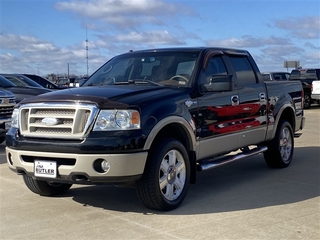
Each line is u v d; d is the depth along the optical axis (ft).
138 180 16.65
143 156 16.07
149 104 16.70
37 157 16.62
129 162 15.72
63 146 15.81
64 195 20.31
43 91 44.06
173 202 17.54
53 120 16.37
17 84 48.62
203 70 20.06
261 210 17.67
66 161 16.16
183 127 18.03
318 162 28.09
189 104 18.42
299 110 28.17
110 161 15.56
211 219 16.51
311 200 19.20
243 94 22.12
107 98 16.35
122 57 22.58
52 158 16.30
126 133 15.78
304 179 23.45
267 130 24.30
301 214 17.12
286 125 26.32
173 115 17.31
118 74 21.33
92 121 15.83
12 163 17.65
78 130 15.99
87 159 15.57
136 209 17.93
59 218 16.92
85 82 21.77
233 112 21.22
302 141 37.17
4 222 16.53
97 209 18.03
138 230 15.39
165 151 16.92
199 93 19.17
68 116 16.15
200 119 19.01
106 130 15.78
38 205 18.72
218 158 21.09
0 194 20.52
